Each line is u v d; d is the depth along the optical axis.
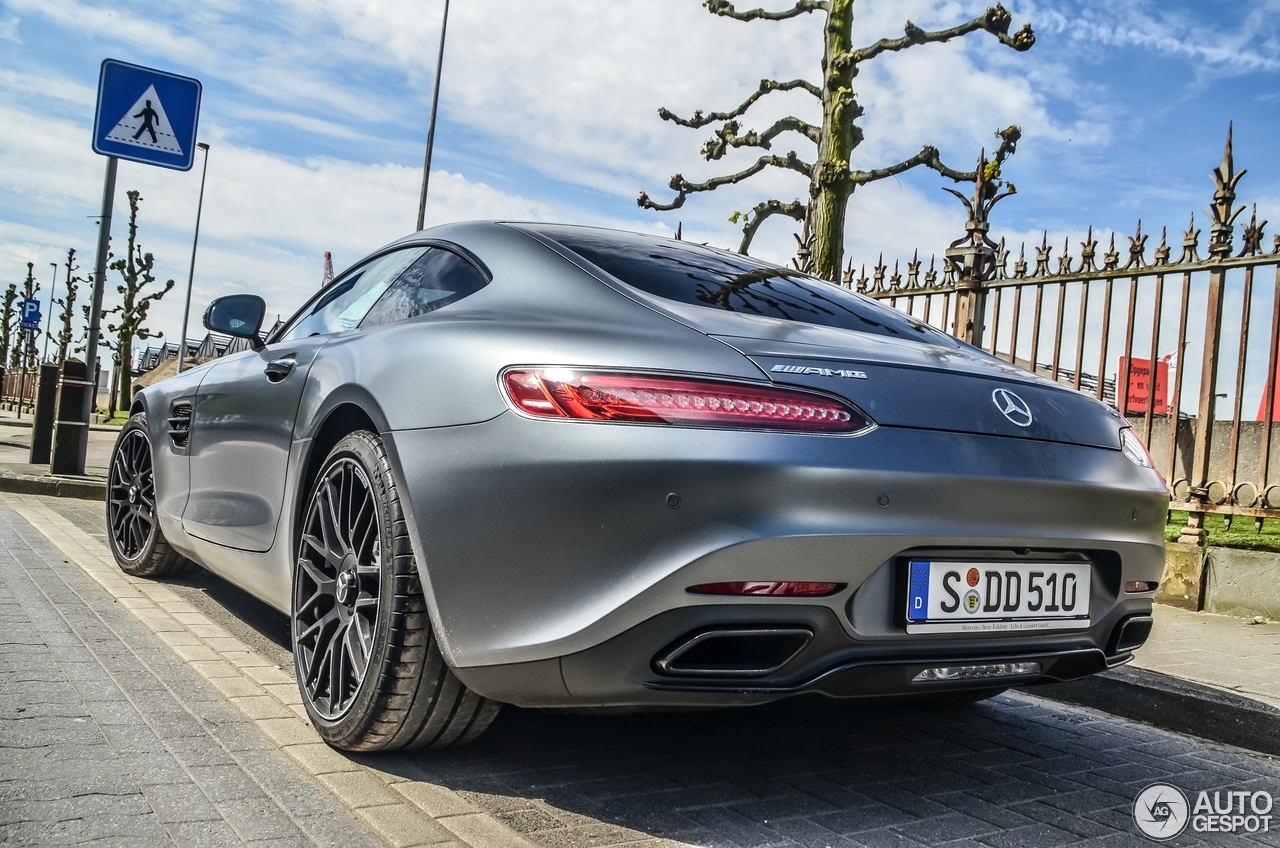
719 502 1.95
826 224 6.29
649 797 2.37
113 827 1.94
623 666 1.98
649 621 1.95
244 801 2.12
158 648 3.37
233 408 3.53
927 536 2.10
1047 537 2.28
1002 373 2.52
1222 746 3.24
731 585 1.94
